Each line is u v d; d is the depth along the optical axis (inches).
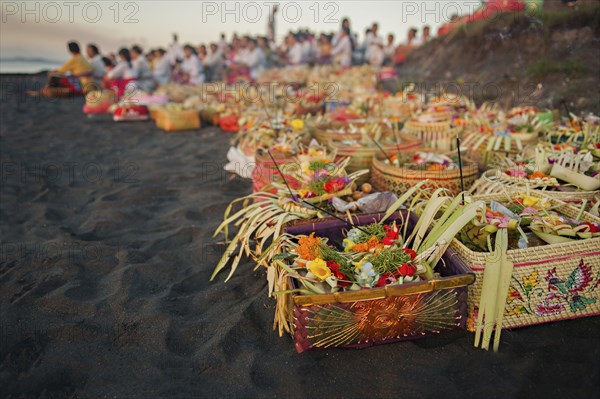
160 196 215.0
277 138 222.2
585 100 292.8
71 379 98.7
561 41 364.5
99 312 121.3
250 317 116.6
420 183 132.5
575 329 106.3
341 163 174.6
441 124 228.8
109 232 174.9
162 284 135.9
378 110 301.3
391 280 100.1
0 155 288.8
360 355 101.0
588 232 110.8
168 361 103.3
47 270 142.7
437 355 100.0
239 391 93.7
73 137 345.7
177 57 670.5
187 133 356.2
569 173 151.9
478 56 439.2
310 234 123.1
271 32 732.7
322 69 526.6
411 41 588.4
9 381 98.1
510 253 102.6
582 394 89.1
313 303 94.5
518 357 98.7
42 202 207.0
